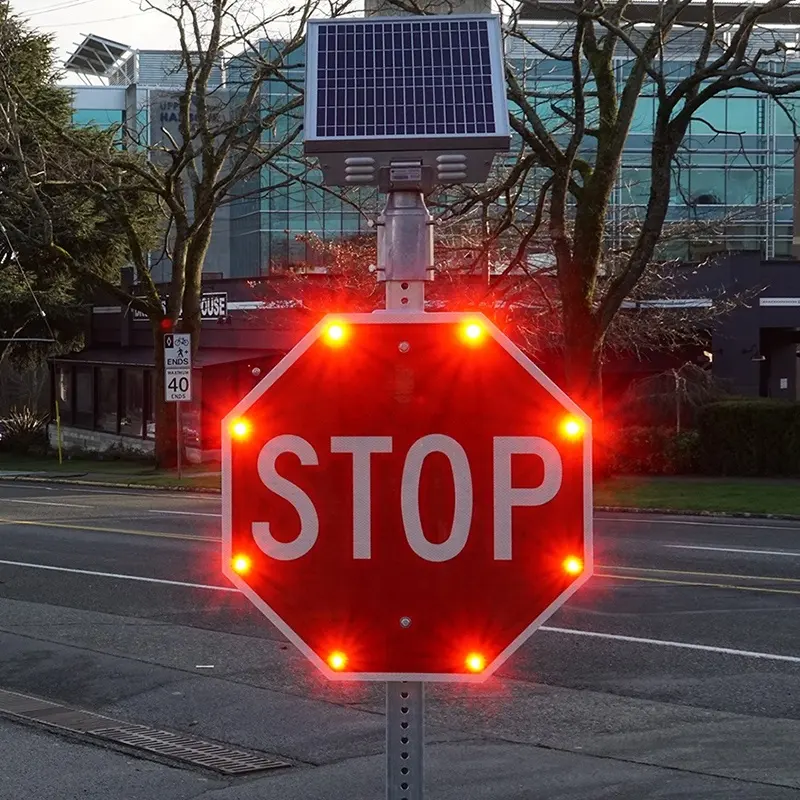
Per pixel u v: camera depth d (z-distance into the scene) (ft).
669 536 55.72
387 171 8.87
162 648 31.94
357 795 19.58
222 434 8.32
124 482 96.53
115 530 59.98
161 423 107.14
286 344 122.52
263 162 89.71
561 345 107.86
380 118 8.79
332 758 21.89
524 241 73.41
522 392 8.20
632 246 94.84
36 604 38.75
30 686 28.02
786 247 146.10
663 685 27.14
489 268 95.71
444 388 8.25
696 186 142.92
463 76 8.96
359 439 8.27
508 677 27.96
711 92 72.49
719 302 107.96
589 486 8.20
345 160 8.86
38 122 103.50
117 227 137.69
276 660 30.40
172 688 27.58
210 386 122.72
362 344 8.25
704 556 48.03
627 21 83.66
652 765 21.08
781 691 26.53
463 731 23.45
